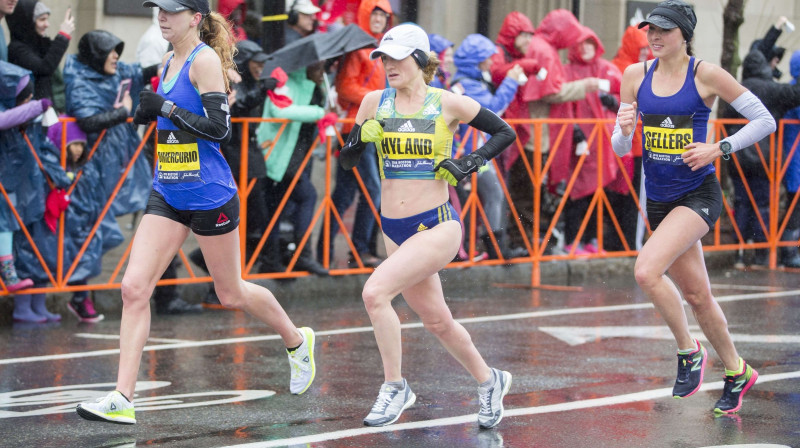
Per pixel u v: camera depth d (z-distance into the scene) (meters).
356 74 29.50
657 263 16.61
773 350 23.05
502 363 21.72
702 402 18.42
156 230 16.52
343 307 28.72
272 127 28.41
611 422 17.05
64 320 26.66
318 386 19.59
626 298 30.66
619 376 20.58
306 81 28.95
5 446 15.45
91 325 26.00
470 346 16.55
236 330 25.41
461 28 38.12
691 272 17.16
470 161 16.05
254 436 16.03
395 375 16.52
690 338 17.28
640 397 18.80
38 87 25.30
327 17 30.94
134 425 16.67
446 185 16.48
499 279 33.22
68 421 16.88
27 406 17.89
